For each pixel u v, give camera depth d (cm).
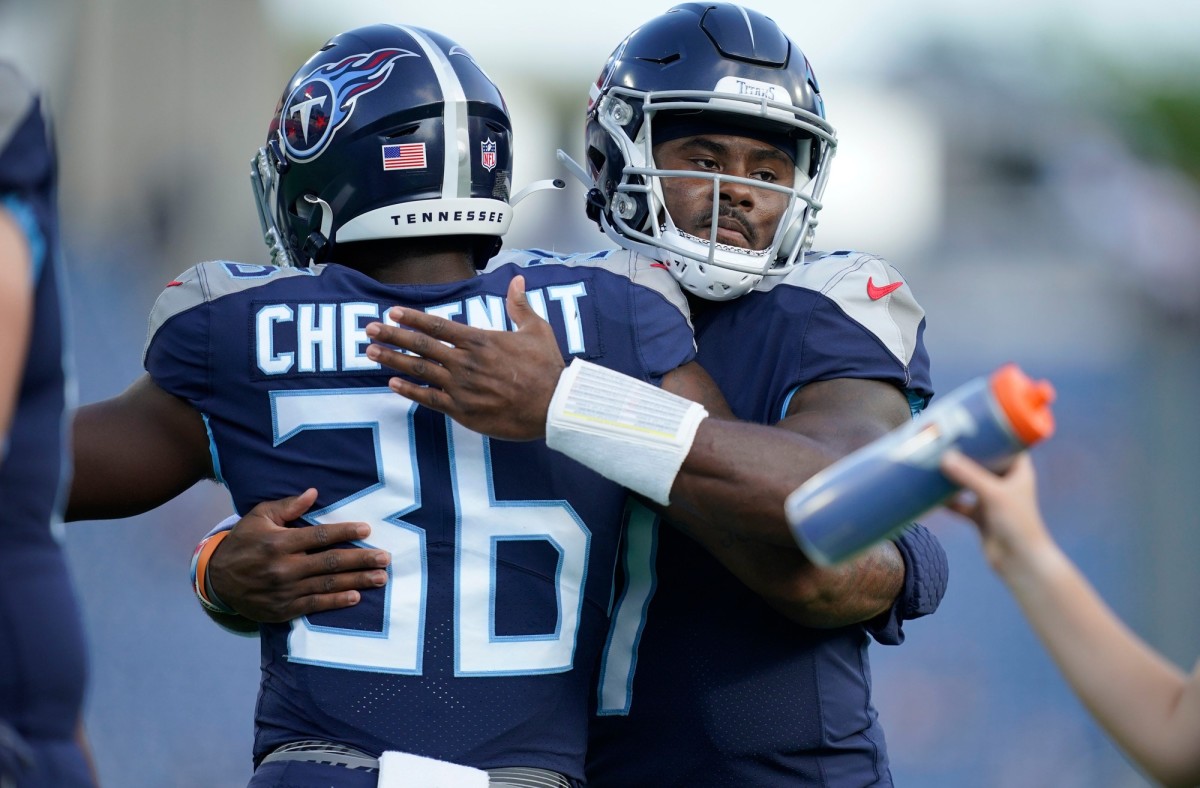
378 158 861
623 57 992
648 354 852
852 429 844
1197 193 2872
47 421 631
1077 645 636
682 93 931
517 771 795
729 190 935
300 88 898
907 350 912
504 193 905
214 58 2483
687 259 934
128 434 847
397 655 797
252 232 2459
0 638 606
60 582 633
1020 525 633
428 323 777
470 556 809
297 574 804
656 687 933
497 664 801
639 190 950
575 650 831
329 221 889
